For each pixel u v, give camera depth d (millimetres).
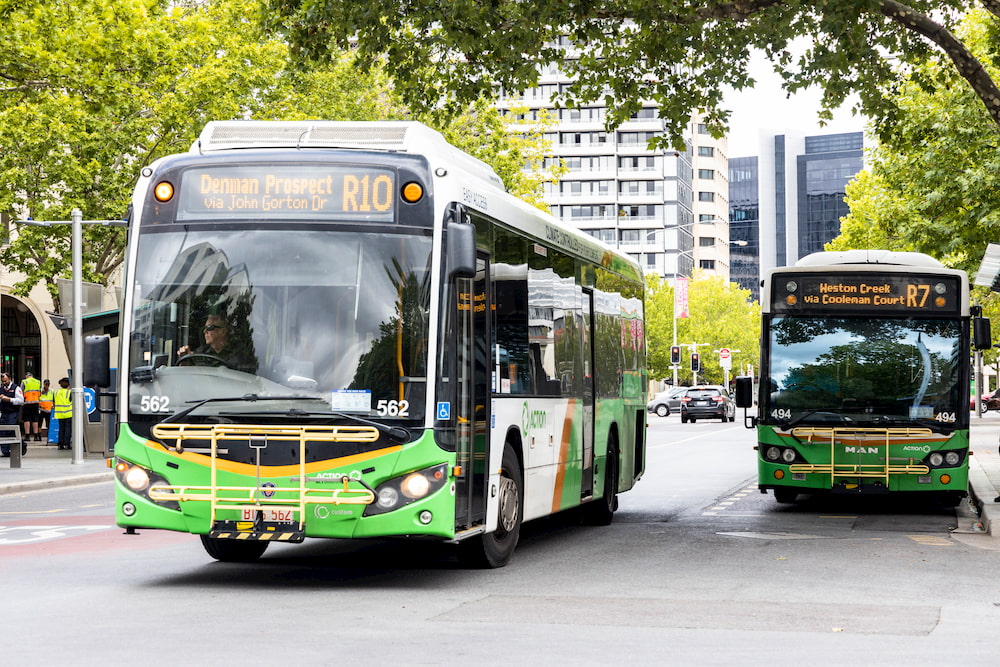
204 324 11406
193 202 11602
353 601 10797
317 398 11172
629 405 19250
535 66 19328
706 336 128500
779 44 19000
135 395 11484
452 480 11273
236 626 9508
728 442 45375
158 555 14289
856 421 19750
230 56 40125
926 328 19766
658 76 20562
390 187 11445
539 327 14219
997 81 30547
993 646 8891
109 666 7961
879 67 20391
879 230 34250
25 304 51250
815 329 19969
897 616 10172
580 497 16031
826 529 17703
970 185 30609
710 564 13555
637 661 8203
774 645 8828
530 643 8836
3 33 26984
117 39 29625
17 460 30625
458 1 17781
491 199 12664
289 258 11406
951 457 19516
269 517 11148
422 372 11188
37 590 11469
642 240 170375
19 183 37656
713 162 192000
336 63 47125
